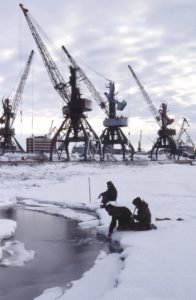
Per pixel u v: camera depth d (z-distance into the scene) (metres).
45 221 18.45
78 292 8.20
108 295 7.29
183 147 184.12
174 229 13.62
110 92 115.12
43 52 98.25
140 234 13.16
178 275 8.34
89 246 12.87
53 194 30.27
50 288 8.76
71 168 68.62
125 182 39.94
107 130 116.56
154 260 9.62
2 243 13.55
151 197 24.38
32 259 11.35
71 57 100.19
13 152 116.19
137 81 137.75
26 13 97.06
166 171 70.75
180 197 24.16
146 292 7.38
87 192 31.02
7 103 117.12
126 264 9.34
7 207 24.11
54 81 99.12
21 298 8.22
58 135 100.75
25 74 125.06
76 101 97.50
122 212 14.16
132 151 120.88
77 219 18.91
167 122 134.75
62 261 11.05
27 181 44.00
